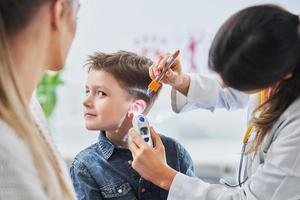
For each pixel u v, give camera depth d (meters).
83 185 1.10
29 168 0.53
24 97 0.57
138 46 2.25
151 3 2.23
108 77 1.13
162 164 1.01
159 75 1.14
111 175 1.12
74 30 0.65
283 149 0.88
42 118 0.74
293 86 0.89
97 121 1.14
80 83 2.20
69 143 2.12
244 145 1.05
